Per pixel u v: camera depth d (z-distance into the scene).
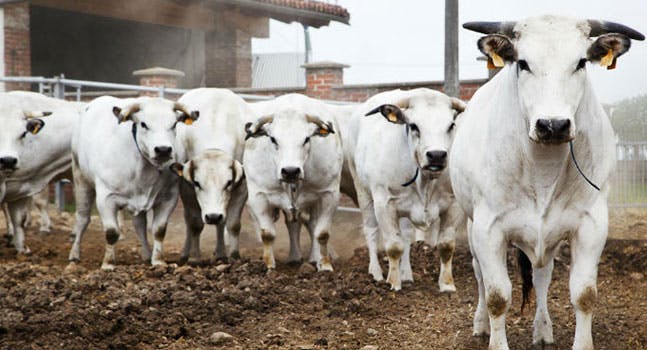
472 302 8.28
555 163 5.35
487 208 5.76
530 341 6.70
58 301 7.57
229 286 8.39
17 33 19.28
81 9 21.02
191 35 24.86
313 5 23.20
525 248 5.73
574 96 5.10
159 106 9.99
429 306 8.20
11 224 12.85
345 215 14.63
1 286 8.68
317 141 9.95
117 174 10.22
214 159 10.05
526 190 5.52
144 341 6.78
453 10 13.55
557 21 5.23
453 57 13.59
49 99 12.41
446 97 8.30
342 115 11.15
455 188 6.52
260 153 9.95
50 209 15.91
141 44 26.03
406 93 9.41
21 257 11.31
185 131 10.75
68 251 12.17
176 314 7.32
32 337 6.64
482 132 5.89
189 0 21.91
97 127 10.55
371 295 8.54
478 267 6.74
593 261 5.52
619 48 5.17
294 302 8.04
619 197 13.38
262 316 7.60
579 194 5.49
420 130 8.11
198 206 10.73
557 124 4.92
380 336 7.06
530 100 5.13
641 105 14.04
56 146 12.19
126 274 8.96
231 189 10.18
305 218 10.78
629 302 8.07
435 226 10.88
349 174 10.95
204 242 13.05
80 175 11.19
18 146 11.20
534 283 6.51
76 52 26.73
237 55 23.45
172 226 15.10
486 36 5.35
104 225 10.29
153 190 10.34
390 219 8.84
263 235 10.13
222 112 10.84
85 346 6.52
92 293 8.08
